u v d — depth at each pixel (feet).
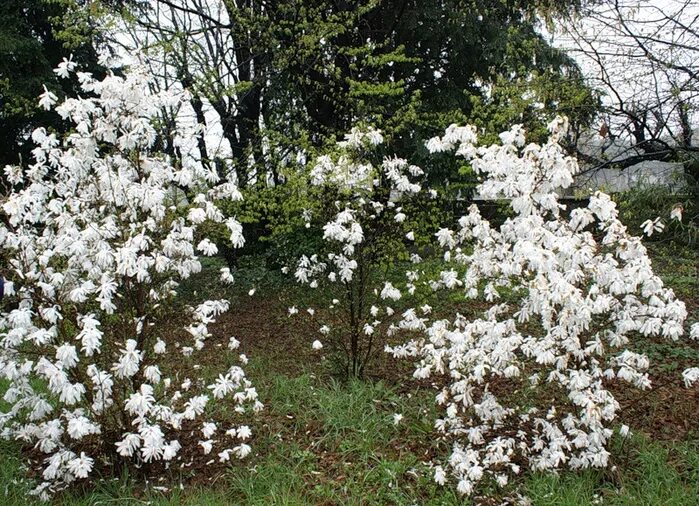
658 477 12.36
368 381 18.75
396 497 12.07
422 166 34.60
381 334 23.63
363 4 34.94
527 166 11.91
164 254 13.01
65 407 14.43
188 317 14.80
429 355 14.71
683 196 29.76
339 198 18.60
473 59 37.40
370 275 20.86
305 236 34.22
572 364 13.21
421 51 38.29
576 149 25.00
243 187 28.45
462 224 13.69
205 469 13.73
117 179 12.76
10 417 13.69
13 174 13.03
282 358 22.74
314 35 30.32
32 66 35.04
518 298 26.30
